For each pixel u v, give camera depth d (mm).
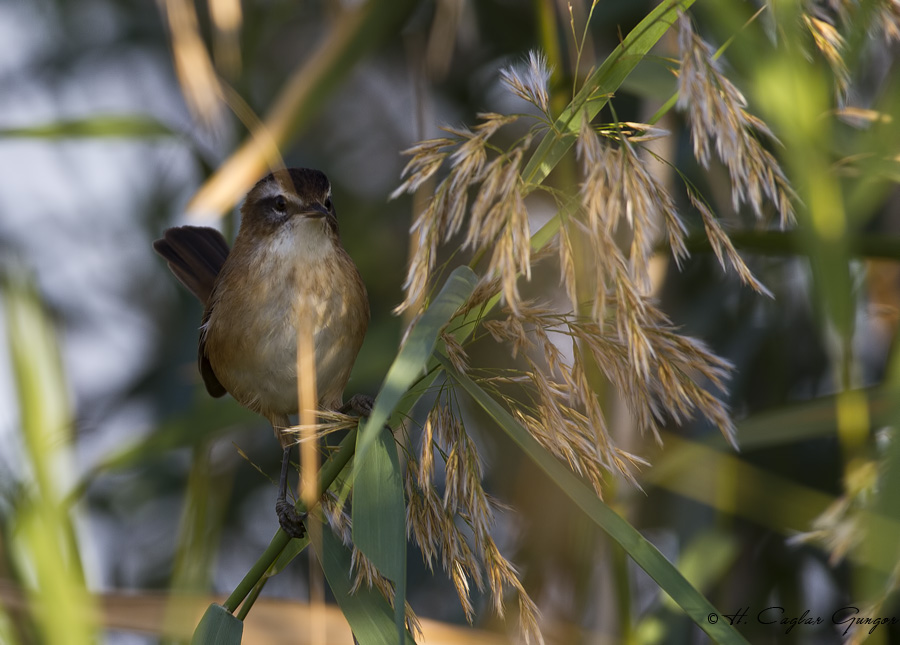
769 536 8172
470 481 4395
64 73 11148
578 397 4371
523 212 3883
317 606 4324
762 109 4602
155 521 10164
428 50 5848
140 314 11289
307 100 4945
